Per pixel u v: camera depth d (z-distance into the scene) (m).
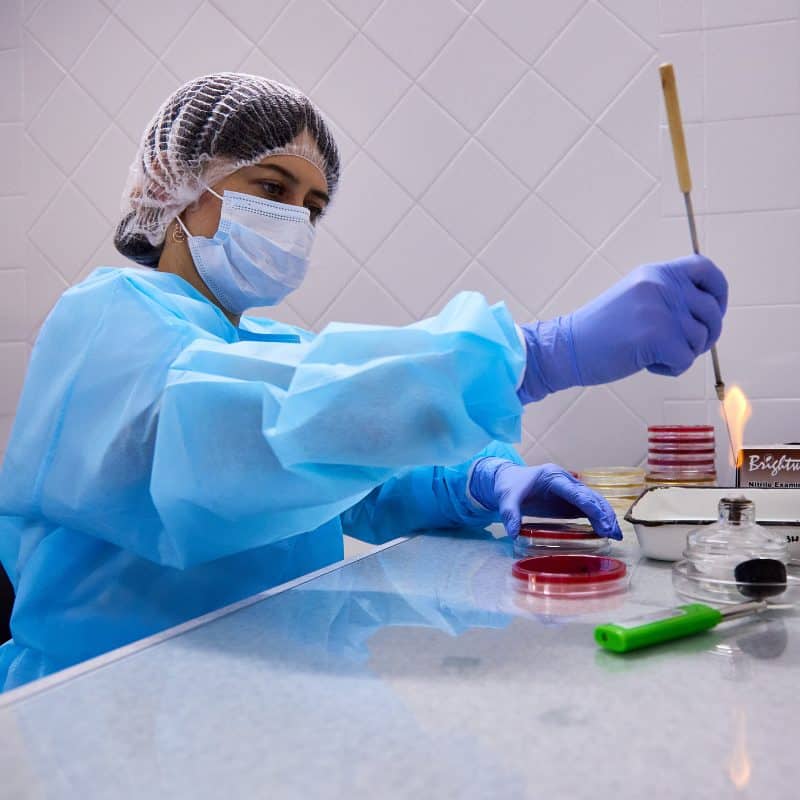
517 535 1.01
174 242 1.29
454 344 0.76
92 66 2.02
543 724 0.43
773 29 1.68
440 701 0.47
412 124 1.84
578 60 1.76
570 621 0.65
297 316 1.91
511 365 0.79
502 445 1.36
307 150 1.26
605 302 0.91
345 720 0.44
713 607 0.62
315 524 0.91
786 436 1.68
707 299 0.91
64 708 0.46
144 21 1.98
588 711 0.45
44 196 2.04
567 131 1.77
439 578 0.82
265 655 0.56
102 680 0.51
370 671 0.52
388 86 1.85
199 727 0.43
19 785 0.37
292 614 0.67
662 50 1.73
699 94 1.71
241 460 0.77
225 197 1.22
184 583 1.02
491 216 1.81
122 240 1.35
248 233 1.22
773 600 0.67
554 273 1.78
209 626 0.64
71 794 0.36
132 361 0.89
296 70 1.90
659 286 0.89
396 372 0.72
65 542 1.03
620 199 1.75
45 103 2.04
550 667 0.53
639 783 0.36
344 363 0.77
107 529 0.92
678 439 1.54
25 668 1.01
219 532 0.84
